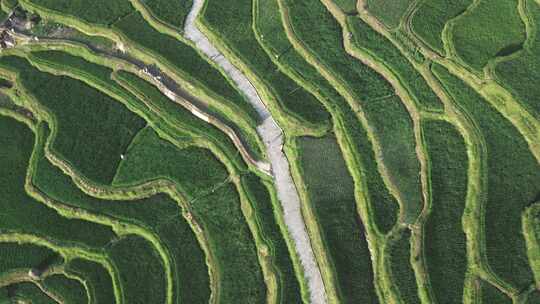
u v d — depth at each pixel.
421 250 37.25
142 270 42.12
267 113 43.88
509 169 38.09
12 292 43.12
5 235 44.44
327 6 46.47
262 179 42.62
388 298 37.06
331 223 39.72
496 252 36.16
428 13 43.62
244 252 41.03
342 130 42.03
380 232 38.59
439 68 41.84
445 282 36.31
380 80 42.94
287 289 38.97
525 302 34.75
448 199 38.31
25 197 45.72
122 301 41.25
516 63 40.19
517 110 39.06
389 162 40.28
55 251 43.84
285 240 40.34
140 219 43.47
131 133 46.59
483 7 42.97
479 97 40.53
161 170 44.75
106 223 43.91
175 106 46.34
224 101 44.50
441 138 40.16
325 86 43.50
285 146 42.56
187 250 42.09
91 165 45.75
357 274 38.12
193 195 43.47
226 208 42.53
